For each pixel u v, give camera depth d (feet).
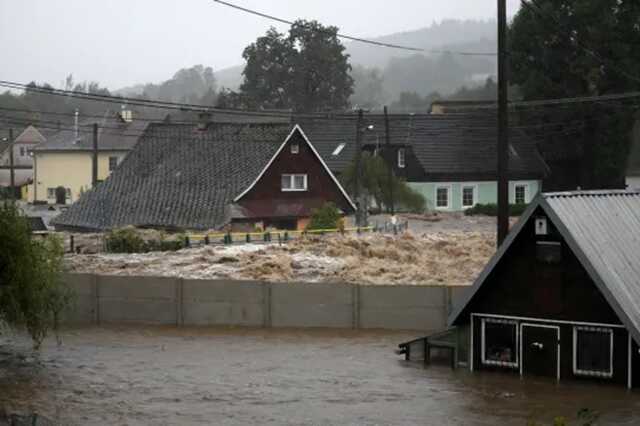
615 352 90.17
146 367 109.81
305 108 419.13
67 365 111.24
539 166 292.61
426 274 149.59
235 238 190.29
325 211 205.26
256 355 115.44
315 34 425.69
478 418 85.92
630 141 286.25
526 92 281.74
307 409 90.99
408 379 101.14
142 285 136.36
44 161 369.71
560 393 90.74
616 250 91.56
